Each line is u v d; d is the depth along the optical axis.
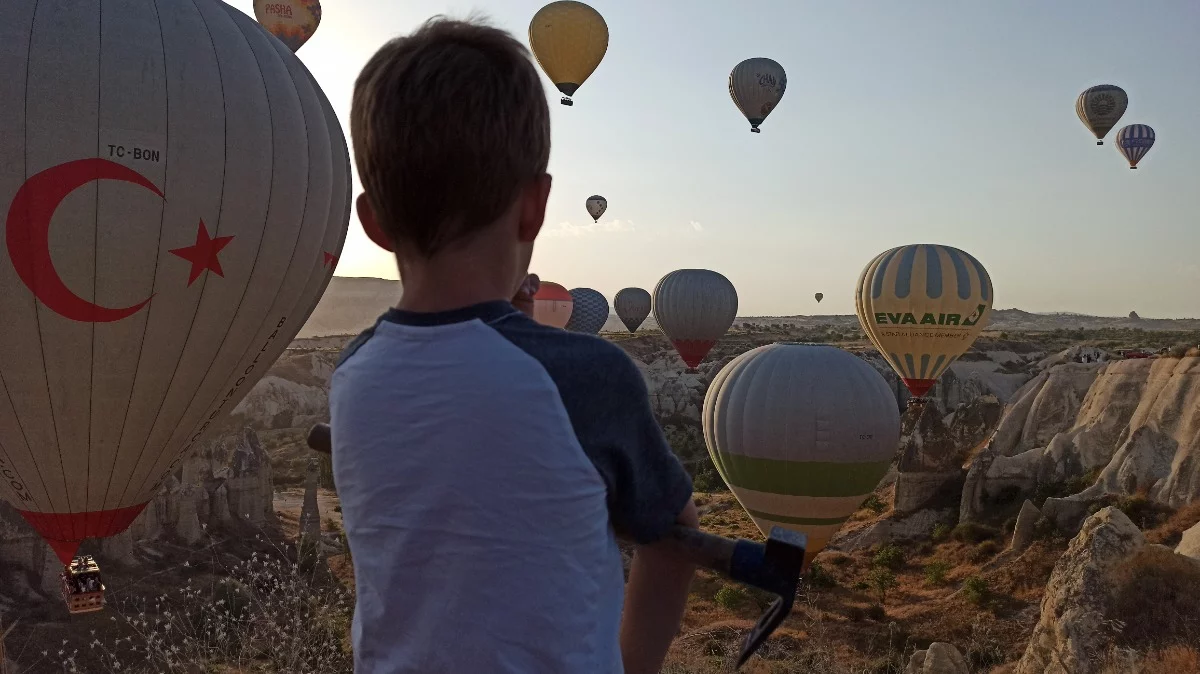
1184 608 12.69
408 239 1.27
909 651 20.64
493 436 1.11
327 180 10.09
